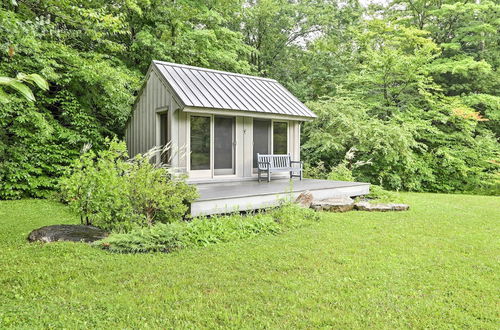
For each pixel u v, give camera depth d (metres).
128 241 4.80
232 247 5.05
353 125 13.45
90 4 11.02
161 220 6.15
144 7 13.47
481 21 17.00
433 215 7.62
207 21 15.47
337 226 6.45
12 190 9.44
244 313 3.06
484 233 5.97
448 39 17.91
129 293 3.44
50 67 9.30
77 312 3.05
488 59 17.12
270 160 10.34
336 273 4.02
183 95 8.59
